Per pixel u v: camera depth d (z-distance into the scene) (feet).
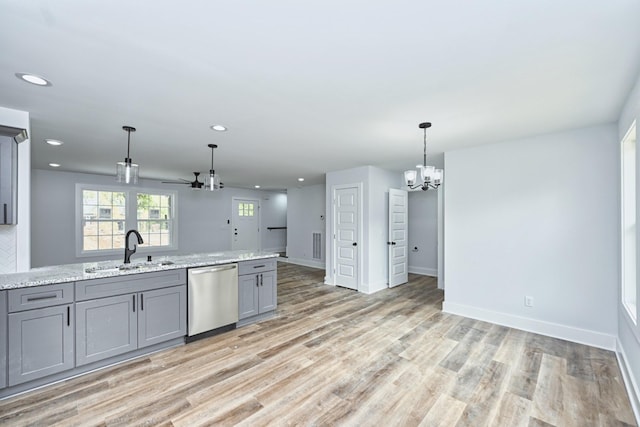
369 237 16.99
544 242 10.73
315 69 6.16
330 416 6.34
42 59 5.76
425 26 4.74
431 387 7.43
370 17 4.53
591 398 6.99
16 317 6.93
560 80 6.57
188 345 9.85
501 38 5.04
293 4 4.25
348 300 15.37
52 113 8.63
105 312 8.24
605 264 9.59
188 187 25.39
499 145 11.72
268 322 12.12
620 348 8.70
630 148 8.54
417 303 14.79
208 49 5.44
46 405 6.63
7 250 8.21
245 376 7.91
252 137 11.12
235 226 28.99
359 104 7.95
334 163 16.33
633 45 5.19
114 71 6.25
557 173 10.45
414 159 15.06
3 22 4.60
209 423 6.10
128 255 10.05
